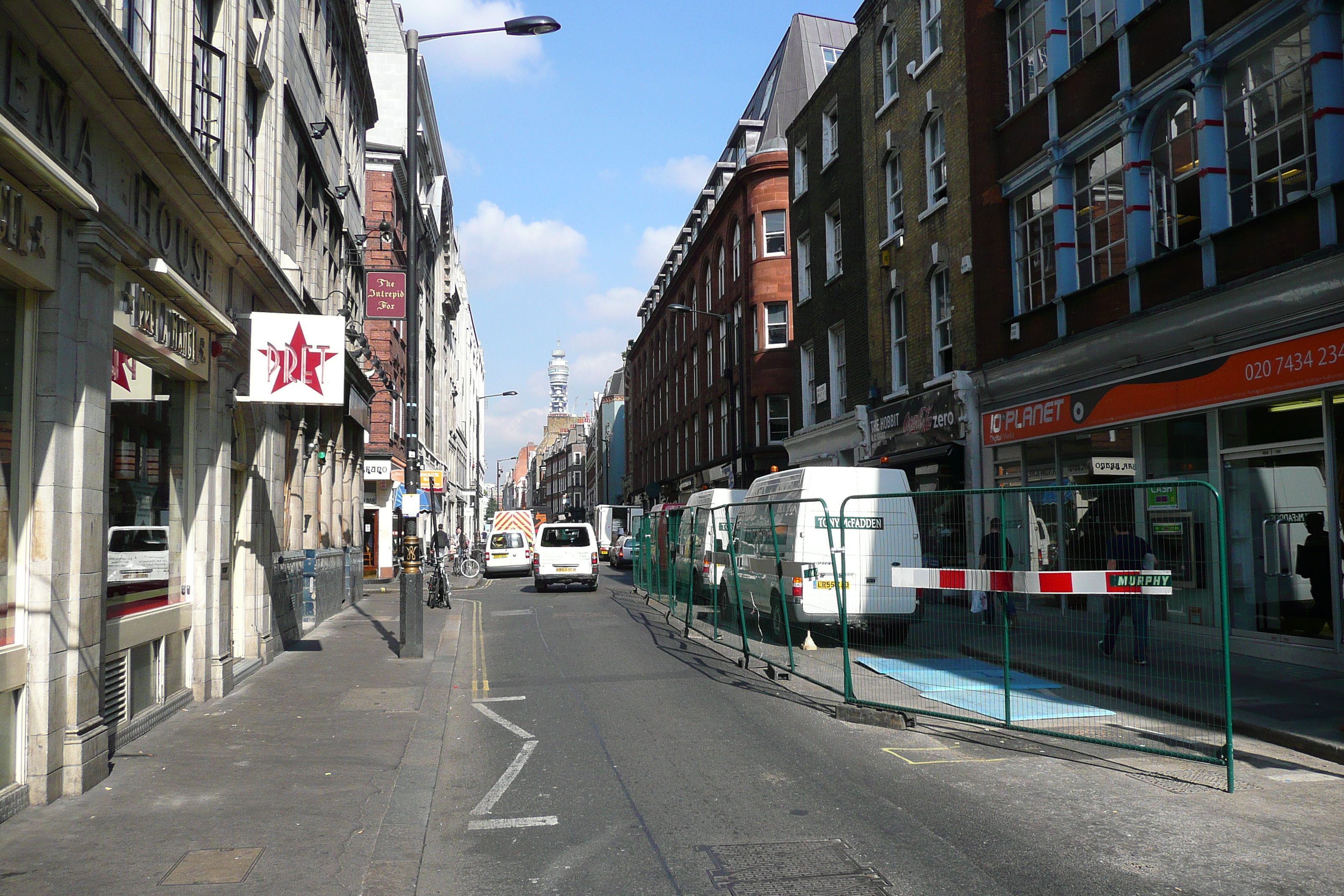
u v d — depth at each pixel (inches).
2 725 216.2
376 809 225.6
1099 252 563.8
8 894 170.6
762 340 1323.8
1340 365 377.4
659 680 414.6
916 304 786.8
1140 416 499.8
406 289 555.8
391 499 1263.5
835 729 312.7
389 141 1513.3
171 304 317.4
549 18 515.8
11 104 206.5
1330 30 398.0
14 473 223.8
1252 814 217.2
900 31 818.2
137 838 202.5
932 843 198.1
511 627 660.7
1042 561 323.3
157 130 271.0
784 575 482.9
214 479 371.6
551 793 241.9
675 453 1961.1
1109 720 307.7
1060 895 168.7
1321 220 397.7
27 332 228.2
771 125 1476.4
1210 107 462.3
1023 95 648.4
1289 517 415.2
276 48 501.4
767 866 185.2
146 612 310.0
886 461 809.5
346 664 465.1
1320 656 392.8
